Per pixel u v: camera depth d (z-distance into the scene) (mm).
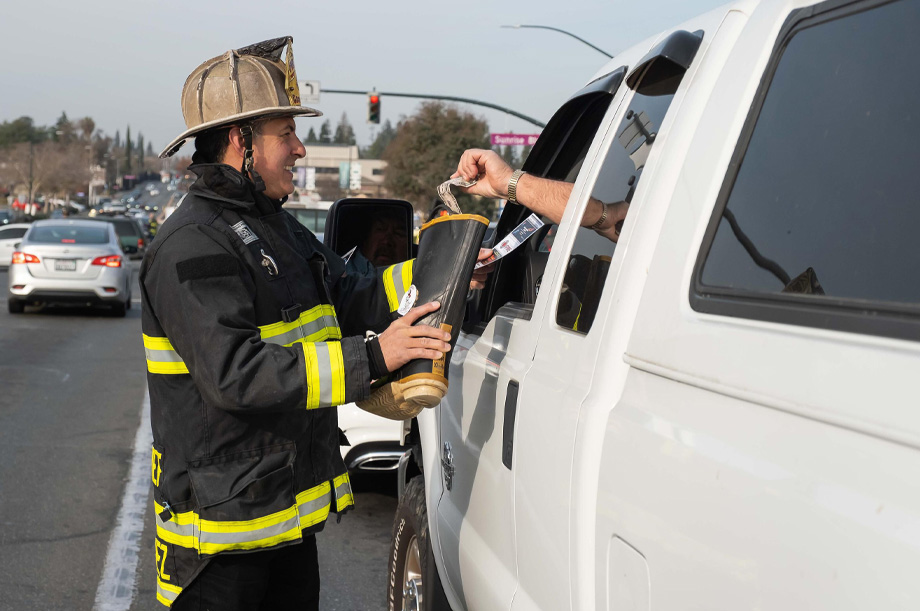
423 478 3176
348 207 3594
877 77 1172
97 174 166000
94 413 7664
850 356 1029
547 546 1764
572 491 1620
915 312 978
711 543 1171
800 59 1345
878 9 1214
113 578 4137
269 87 2219
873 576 918
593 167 2035
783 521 1046
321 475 2262
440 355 2115
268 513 2102
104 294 15109
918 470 905
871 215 1104
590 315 1760
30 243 14922
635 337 1506
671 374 1347
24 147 115938
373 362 2084
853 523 952
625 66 2174
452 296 2164
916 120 1086
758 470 1104
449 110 48125
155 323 2131
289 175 2311
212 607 2160
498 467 2137
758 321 1208
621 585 1423
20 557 4344
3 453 6230
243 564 2158
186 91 2273
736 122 1439
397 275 2533
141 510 5113
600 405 1562
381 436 4734
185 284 2018
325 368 2021
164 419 2141
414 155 47812
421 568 2990
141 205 141000
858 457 976
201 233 2078
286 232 2277
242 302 2057
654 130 1742
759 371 1157
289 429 2166
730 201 1381
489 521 2213
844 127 1202
